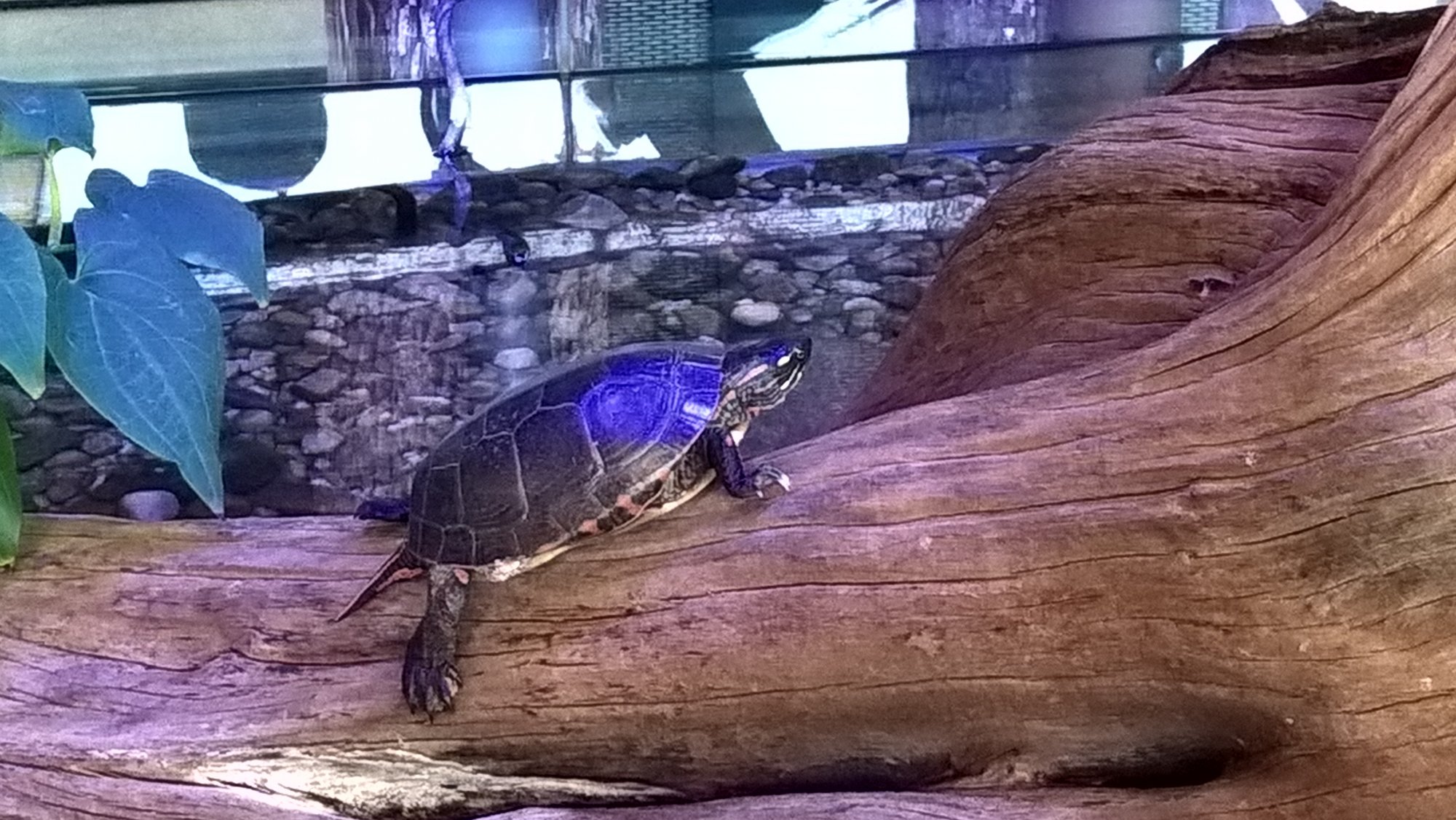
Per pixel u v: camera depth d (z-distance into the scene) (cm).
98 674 58
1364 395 50
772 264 108
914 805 51
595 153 125
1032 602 51
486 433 53
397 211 113
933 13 136
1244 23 129
